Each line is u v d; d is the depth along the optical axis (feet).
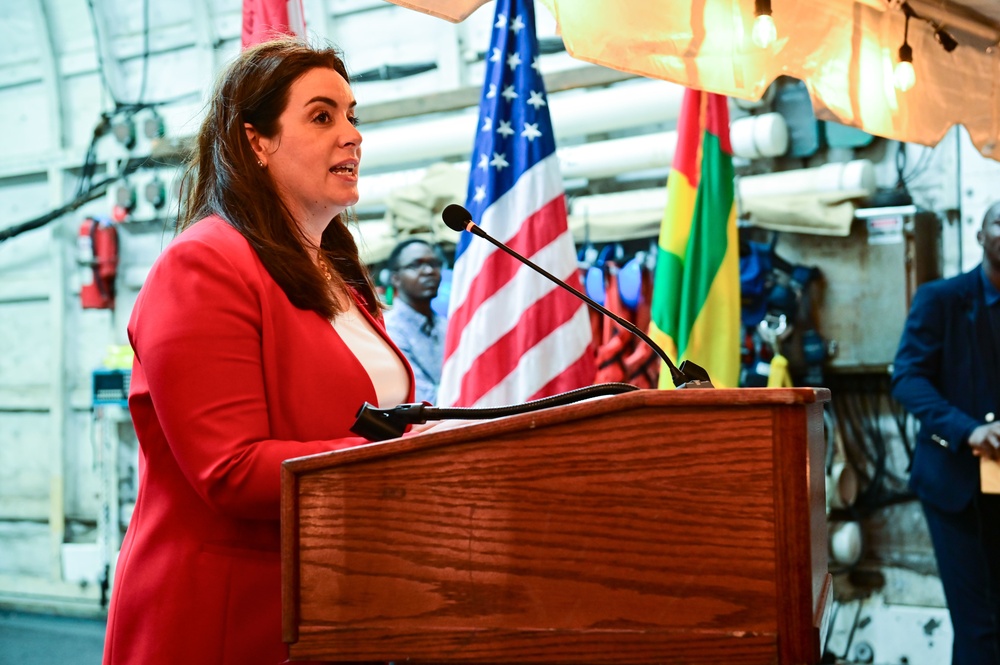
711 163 10.12
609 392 3.63
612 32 7.00
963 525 10.21
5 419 19.04
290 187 4.58
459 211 4.35
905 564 12.71
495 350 8.63
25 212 19.36
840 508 12.96
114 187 17.83
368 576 3.10
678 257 10.03
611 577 2.87
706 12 7.58
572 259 8.79
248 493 3.69
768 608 2.74
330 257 5.19
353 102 4.77
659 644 2.79
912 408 10.41
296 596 3.16
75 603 17.57
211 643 3.91
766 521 2.76
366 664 3.60
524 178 8.80
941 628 12.28
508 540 2.97
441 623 3.01
